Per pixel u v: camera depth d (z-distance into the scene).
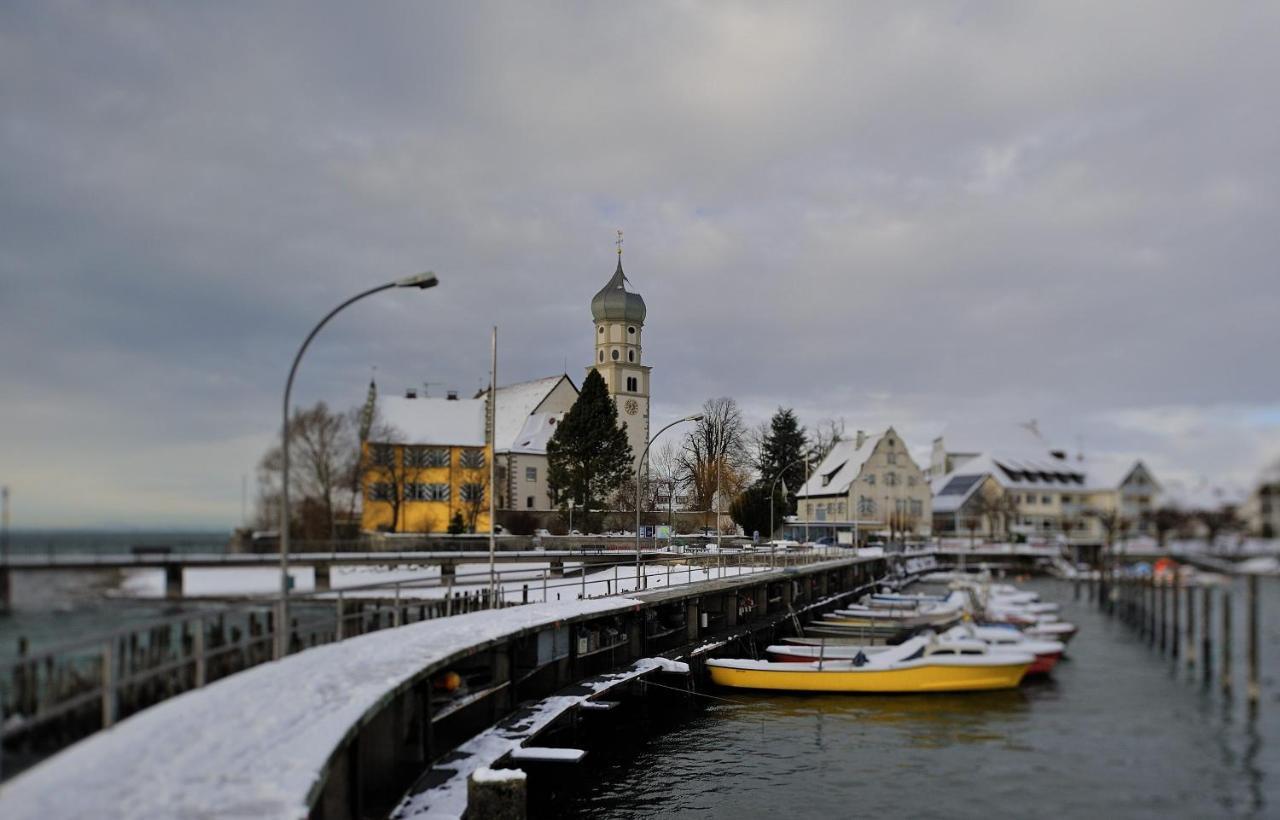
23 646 17.47
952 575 118.00
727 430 129.75
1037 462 164.38
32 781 14.07
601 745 36.56
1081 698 46.78
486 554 75.62
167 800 13.53
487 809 21.53
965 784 33.16
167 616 20.92
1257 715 43.25
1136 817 30.23
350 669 23.08
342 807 19.45
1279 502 84.56
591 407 103.94
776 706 44.03
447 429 102.62
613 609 38.53
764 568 70.19
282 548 23.70
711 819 29.27
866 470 146.25
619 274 133.38
